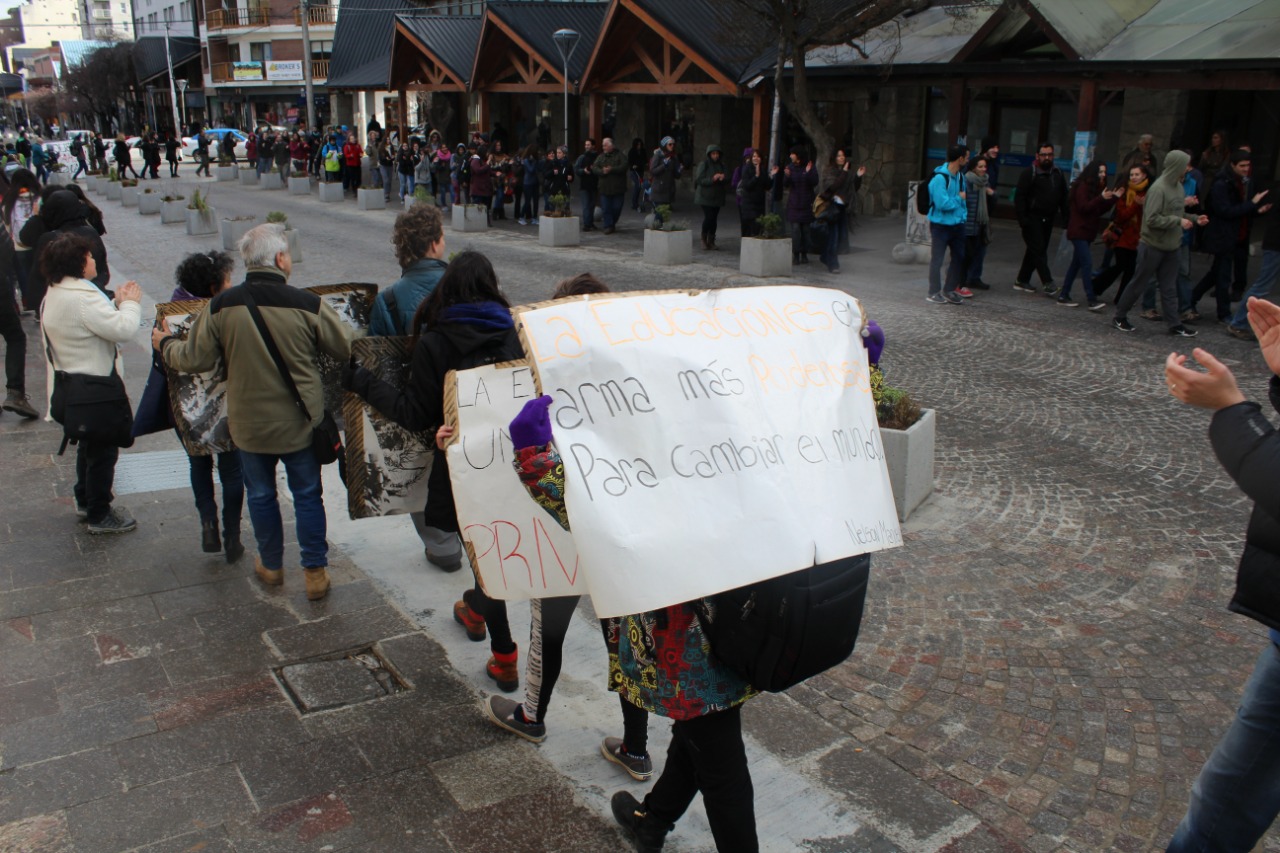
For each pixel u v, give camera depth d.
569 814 3.25
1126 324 10.26
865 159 19.84
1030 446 6.94
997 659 4.25
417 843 3.09
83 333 5.01
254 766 3.44
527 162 20.77
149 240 18.59
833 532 2.50
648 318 2.64
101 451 5.21
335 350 4.38
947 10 16.25
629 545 2.40
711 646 2.55
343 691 3.93
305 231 19.89
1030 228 12.09
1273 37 12.16
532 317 2.58
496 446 3.21
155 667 4.07
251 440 4.37
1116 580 4.97
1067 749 3.62
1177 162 9.41
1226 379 2.25
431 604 4.69
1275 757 2.51
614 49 21.44
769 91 18.75
